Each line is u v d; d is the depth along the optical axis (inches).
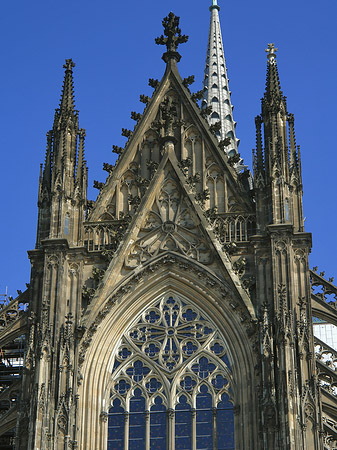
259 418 4276.6
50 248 4662.9
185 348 4527.6
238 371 4434.1
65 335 4446.4
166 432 4377.5
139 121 5137.8
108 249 4751.5
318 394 4271.7
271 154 4857.3
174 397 4429.1
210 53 6619.1
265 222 4731.8
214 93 6392.7
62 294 4579.2
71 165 4933.6
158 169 4921.3
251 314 4478.3
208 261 4660.4
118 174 5019.7
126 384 4475.9
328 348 4857.3
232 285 4574.3
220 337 4527.6
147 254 4707.2
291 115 5002.5
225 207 4906.5
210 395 4421.8
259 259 4626.0
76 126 5039.4
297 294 4510.3
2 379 4992.6
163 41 5354.3
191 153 5064.0
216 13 6894.7
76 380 4389.8
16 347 5093.5
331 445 4512.8
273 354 4328.3
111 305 4589.1
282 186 4761.3
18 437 4269.2
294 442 4141.2
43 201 4837.6
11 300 4810.5
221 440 4338.1
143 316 4608.8
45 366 4355.3
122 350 4547.2
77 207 4832.7
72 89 5142.7
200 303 4601.4
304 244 4628.4
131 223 4771.2
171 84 5251.0
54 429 4247.0
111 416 4424.2
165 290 4643.2
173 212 4820.4
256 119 5000.0
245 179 4968.0
